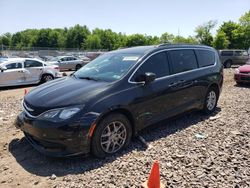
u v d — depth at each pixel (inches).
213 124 237.3
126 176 149.9
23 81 519.8
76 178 149.4
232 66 1113.4
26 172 158.4
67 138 155.8
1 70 490.0
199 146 188.4
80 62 993.5
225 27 2652.6
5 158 176.1
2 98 395.2
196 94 241.6
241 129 224.4
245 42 2485.2
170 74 215.2
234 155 174.2
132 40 3934.5
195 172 153.1
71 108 159.2
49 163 167.9
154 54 208.4
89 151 164.1
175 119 229.8
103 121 166.9
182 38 2893.7
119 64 201.0
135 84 186.9
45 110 161.8
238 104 315.6
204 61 258.2
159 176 136.1
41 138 160.4
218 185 140.6
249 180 145.4
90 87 176.1
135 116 184.9
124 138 180.4
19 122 179.8
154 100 197.5
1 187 144.2
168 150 182.1
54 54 1791.3
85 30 4500.5
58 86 187.6
